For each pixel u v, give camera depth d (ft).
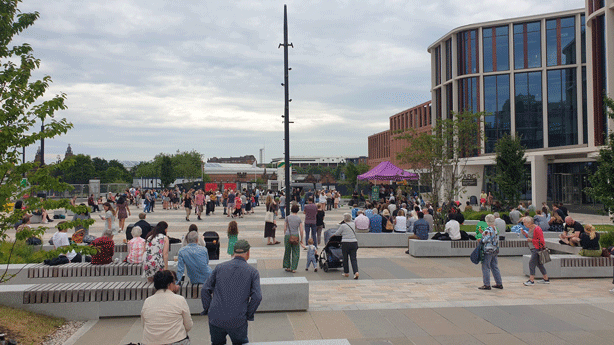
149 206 103.65
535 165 110.73
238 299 15.17
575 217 92.27
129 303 23.59
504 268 38.65
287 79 52.95
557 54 135.64
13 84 19.27
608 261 34.32
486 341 19.90
